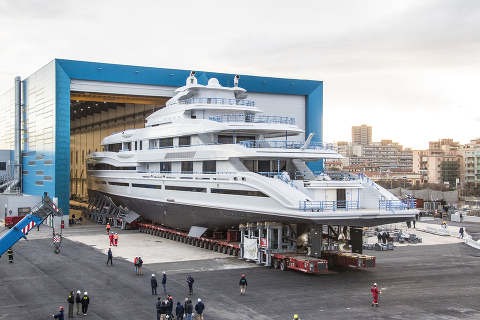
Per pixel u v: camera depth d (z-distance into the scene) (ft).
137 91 204.33
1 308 80.64
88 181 231.30
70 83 193.67
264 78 222.69
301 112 233.76
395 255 137.49
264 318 75.66
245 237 121.39
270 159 126.21
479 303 85.87
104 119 295.89
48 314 77.56
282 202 106.42
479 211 261.03
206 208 132.87
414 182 537.65
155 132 163.32
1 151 245.86
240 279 95.86
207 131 136.46
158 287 94.53
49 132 197.06
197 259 123.03
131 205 182.29
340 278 104.27
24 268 111.34
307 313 78.33
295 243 115.44
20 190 237.66
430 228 191.72
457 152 606.14
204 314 77.51
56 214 95.09
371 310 80.53
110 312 78.64
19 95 237.45
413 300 87.40
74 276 103.35
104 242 151.33
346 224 104.47
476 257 134.41
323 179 120.06
